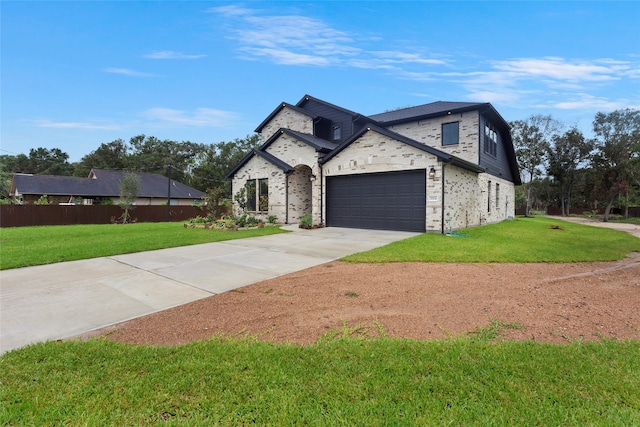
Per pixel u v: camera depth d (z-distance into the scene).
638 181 27.48
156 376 2.64
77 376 2.65
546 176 42.34
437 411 2.20
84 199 30.81
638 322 3.84
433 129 17.28
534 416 2.14
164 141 59.66
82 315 4.14
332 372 2.69
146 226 17.11
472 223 15.16
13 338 3.46
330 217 15.35
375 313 4.12
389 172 13.24
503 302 4.52
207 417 2.16
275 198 16.89
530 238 11.27
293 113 21.42
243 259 7.61
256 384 2.53
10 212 18.56
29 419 2.14
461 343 3.20
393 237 11.13
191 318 4.02
